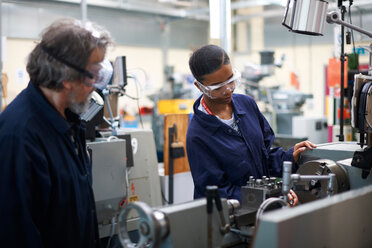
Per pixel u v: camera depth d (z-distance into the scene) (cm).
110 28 733
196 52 147
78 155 133
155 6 706
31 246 110
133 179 238
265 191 120
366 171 128
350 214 94
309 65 711
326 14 134
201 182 149
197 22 892
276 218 76
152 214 89
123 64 241
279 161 163
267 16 738
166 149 296
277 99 450
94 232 134
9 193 109
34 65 114
